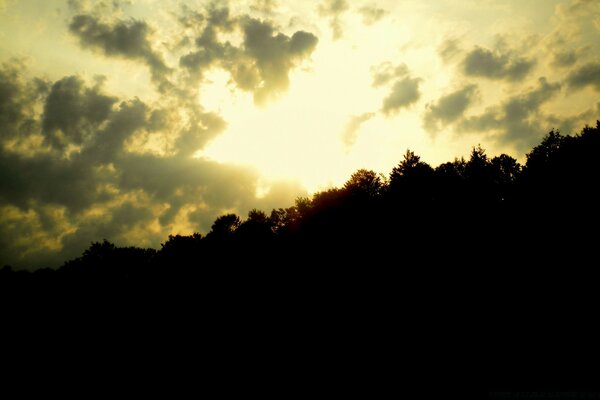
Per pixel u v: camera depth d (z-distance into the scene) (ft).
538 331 65.41
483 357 60.03
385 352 70.38
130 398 69.72
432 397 49.03
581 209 88.69
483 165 121.80
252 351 89.35
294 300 113.70
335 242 115.65
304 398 56.49
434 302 86.33
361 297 99.50
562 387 44.39
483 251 95.14
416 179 117.50
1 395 79.10
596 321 63.82
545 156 120.16
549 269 82.38
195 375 79.15
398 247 105.09
